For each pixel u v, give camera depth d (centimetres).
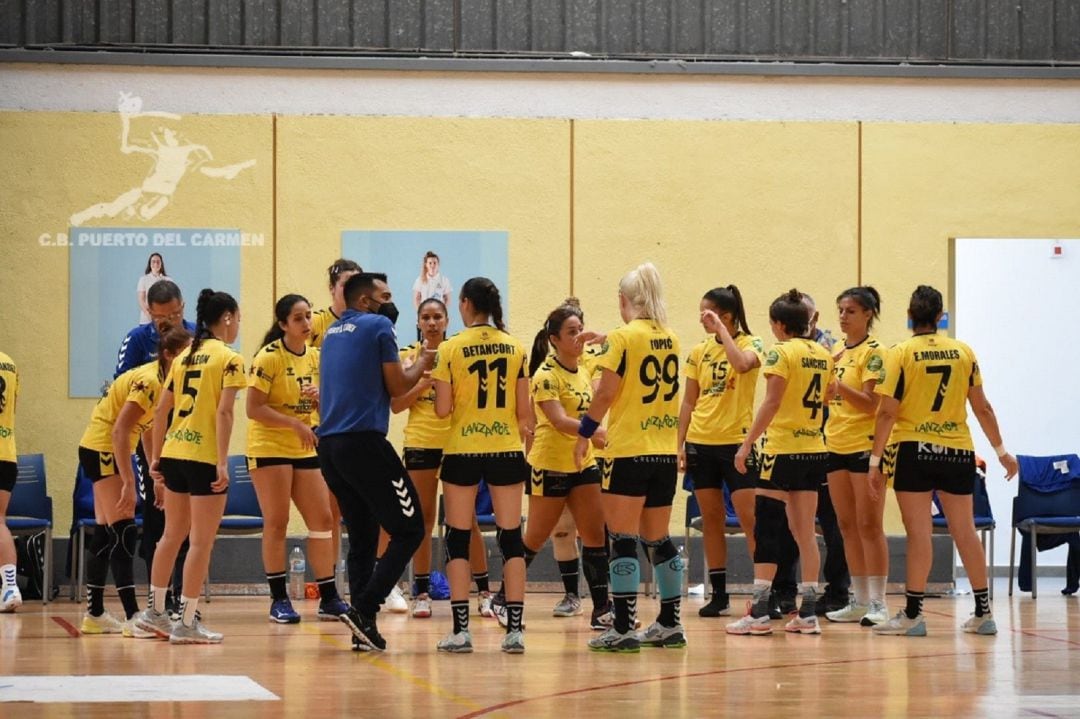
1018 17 1827
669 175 1784
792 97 1800
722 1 1794
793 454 1241
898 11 1811
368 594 1084
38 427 1708
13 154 1714
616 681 937
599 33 1780
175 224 1731
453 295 1759
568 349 1234
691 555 1739
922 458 1214
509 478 1088
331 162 1750
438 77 1762
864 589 1358
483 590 1425
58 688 898
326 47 1752
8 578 1441
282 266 1742
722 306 1326
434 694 875
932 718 786
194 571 1164
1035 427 1864
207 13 1742
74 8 1727
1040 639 1206
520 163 1769
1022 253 1834
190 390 1155
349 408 1055
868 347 1323
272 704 831
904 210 1811
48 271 1716
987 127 1820
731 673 980
